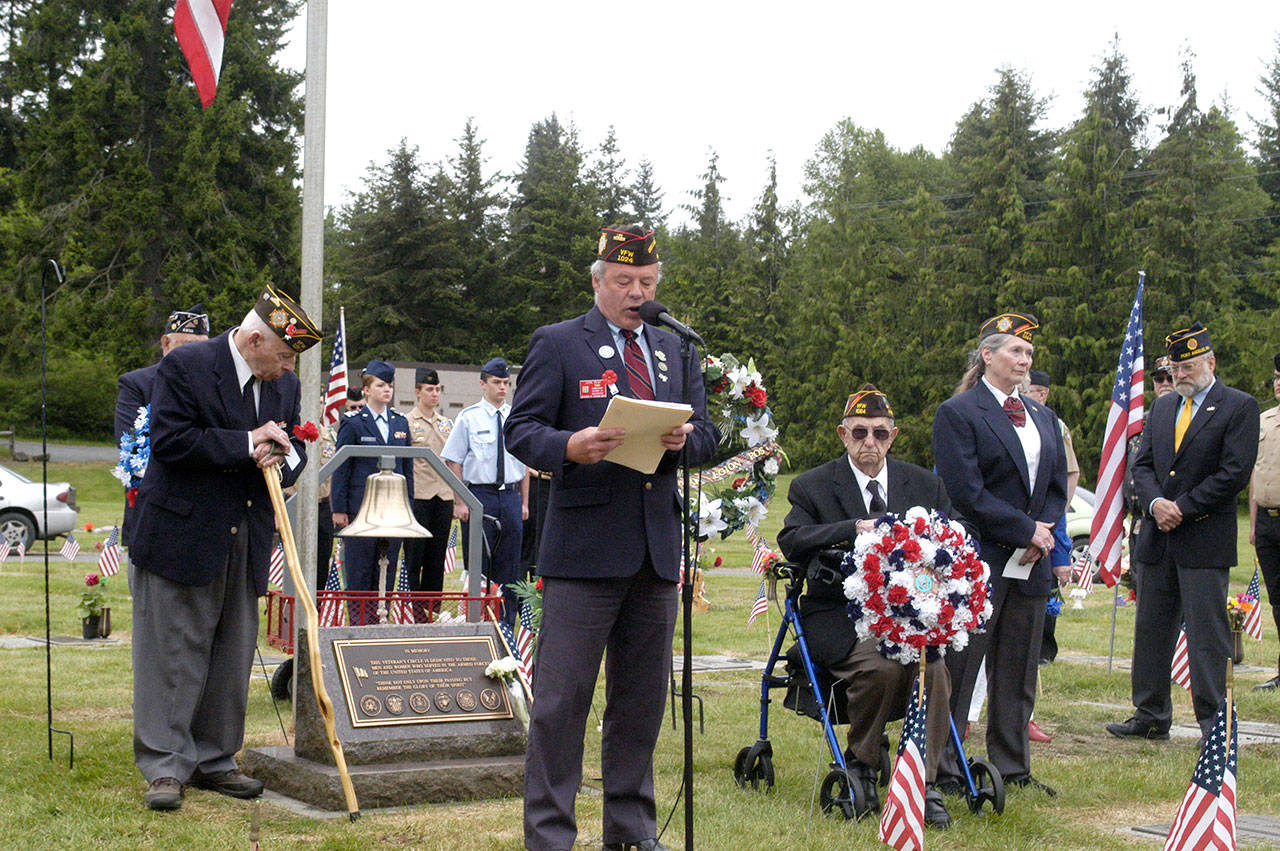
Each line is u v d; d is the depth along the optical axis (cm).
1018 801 580
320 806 536
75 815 505
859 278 5919
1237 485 730
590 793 581
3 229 4262
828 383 5741
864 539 534
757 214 6650
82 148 4116
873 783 562
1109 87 5438
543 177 7262
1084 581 1435
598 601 460
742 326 6381
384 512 650
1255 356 4591
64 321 4066
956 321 5297
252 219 4347
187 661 550
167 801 522
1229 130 6544
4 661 926
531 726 464
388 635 594
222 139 4216
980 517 605
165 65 4256
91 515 2905
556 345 471
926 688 555
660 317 452
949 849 502
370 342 6116
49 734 596
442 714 577
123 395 654
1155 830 539
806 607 595
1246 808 590
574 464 458
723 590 1677
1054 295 4881
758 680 943
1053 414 647
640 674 475
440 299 6241
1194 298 4806
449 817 519
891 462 616
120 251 4184
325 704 487
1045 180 5338
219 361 555
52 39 4272
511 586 782
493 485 991
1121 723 784
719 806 557
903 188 7562
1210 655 743
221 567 552
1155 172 4928
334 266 6322
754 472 753
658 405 413
